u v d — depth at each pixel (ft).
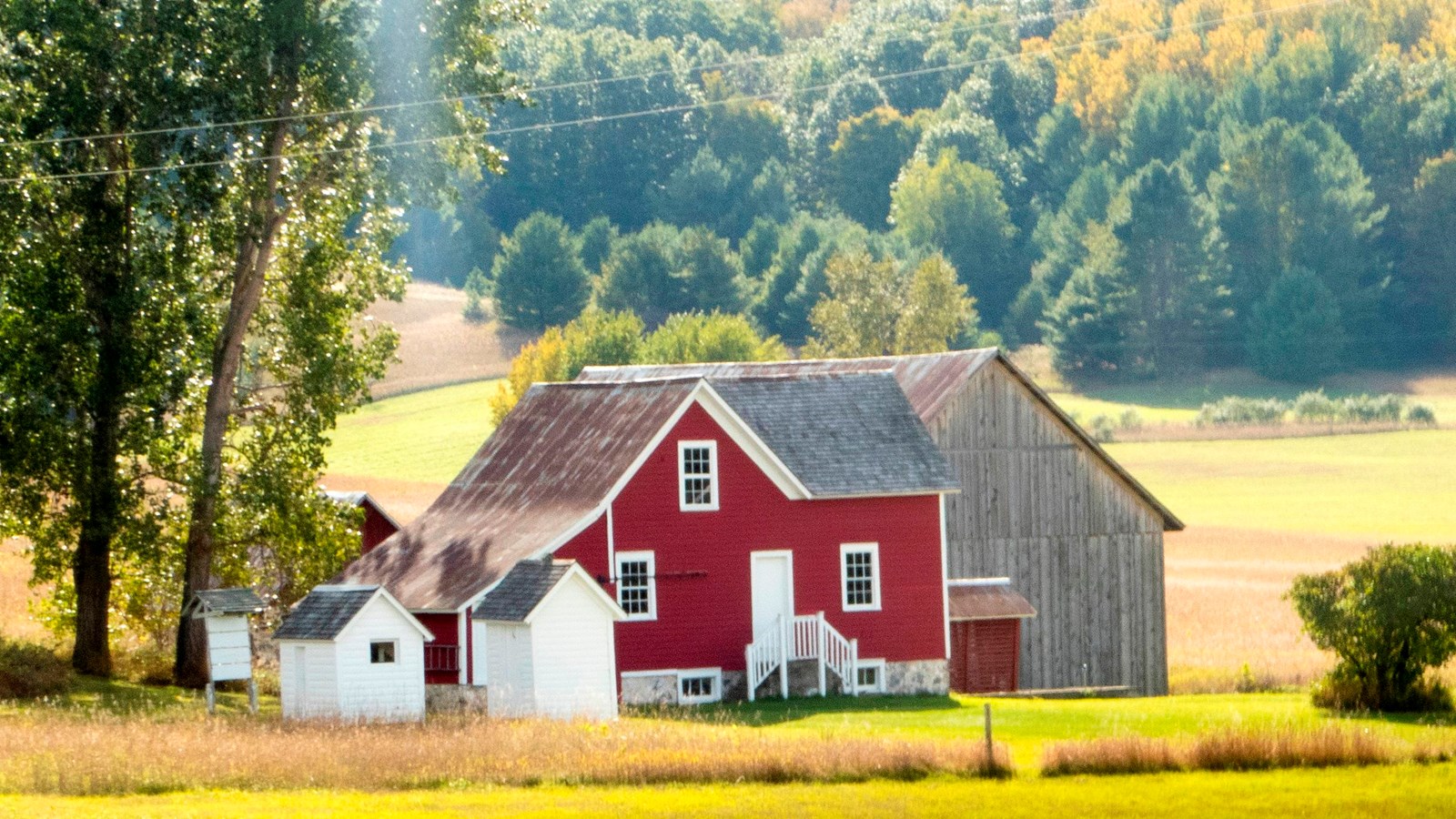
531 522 436.76
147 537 436.35
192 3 411.75
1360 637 375.86
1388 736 302.45
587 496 431.02
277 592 510.58
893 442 460.14
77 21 404.77
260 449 460.55
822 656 434.71
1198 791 266.77
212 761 284.61
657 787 273.54
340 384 459.32
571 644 378.73
